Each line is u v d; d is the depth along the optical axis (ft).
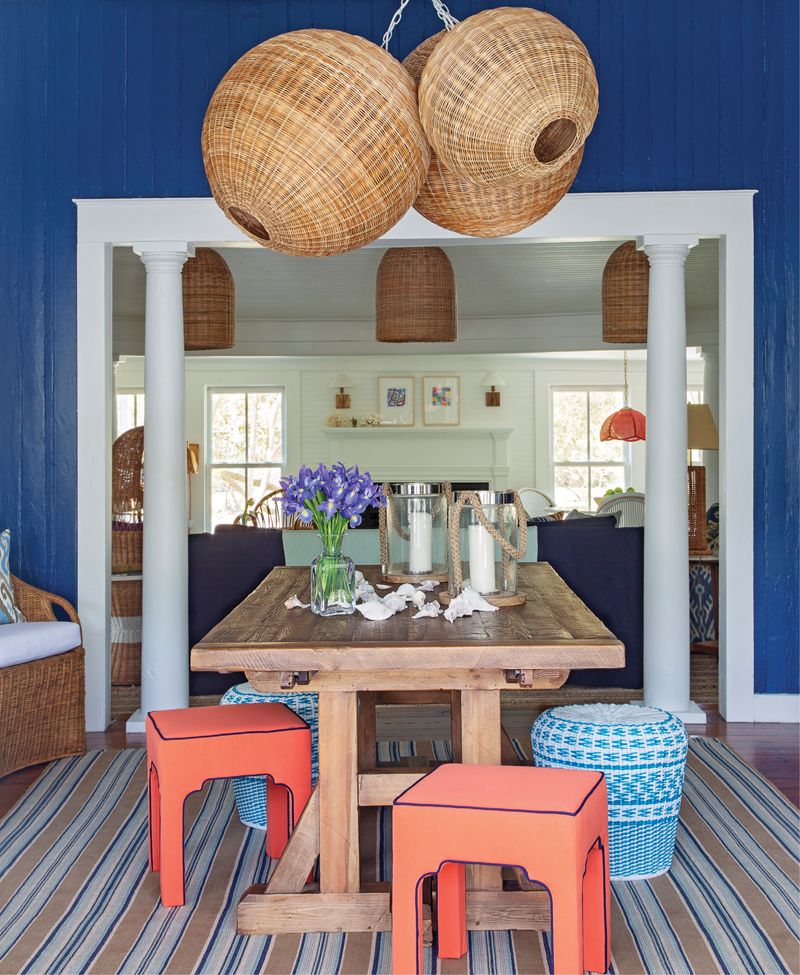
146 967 7.60
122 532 19.17
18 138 14.90
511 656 7.43
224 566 16.33
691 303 29.45
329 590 8.80
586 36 14.83
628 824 9.07
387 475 37.60
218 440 37.96
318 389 37.76
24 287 14.89
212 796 11.80
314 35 5.77
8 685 12.37
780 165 14.88
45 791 11.88
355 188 5.65
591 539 16.66
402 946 6.93
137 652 18.12
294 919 8.21
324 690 8.22
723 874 9.32
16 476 14.93
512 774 7.49
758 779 12.16
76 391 14.88
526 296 29.45
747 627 14.92
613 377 37.68
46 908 8.65
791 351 14.93
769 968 7.54
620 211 14.62
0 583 13.58
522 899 8.29
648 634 14.83
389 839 10.27
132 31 14.84
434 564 10.45
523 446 37.76
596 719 9.57
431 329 19.98
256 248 23.62
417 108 5.78
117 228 14.62
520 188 6.15
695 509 21.35
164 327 14.46
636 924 8.30
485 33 5.51
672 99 14.84
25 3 14.89
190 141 14.78
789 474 14.99
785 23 14.87
